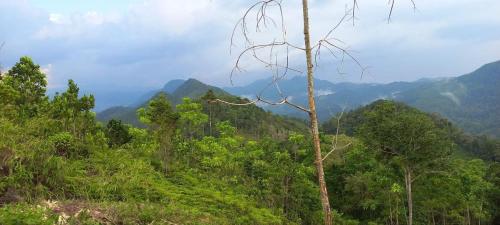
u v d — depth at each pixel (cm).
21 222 899
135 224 1172
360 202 4378
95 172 1727
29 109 2173
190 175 2623
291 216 3344
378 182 4178
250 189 3100
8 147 1287
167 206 1491
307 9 568
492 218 5366
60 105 2288
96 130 2675
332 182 4941
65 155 1808
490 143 11688
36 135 1652
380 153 4128
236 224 1772
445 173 3869
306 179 3878
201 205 1836
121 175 1666
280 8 554
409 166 3803
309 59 570
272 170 3666
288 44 559
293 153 4325
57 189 1344
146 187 1734
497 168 5288
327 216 580
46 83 2566
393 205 4225
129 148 2620
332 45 566
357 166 4741
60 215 1070
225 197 2191
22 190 1212
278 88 559
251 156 3812
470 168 4703
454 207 4394
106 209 1209
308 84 575
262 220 1992
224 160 3241
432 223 4797
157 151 2684
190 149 3291
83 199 1360
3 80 2294
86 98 2494
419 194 4131
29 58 2511
